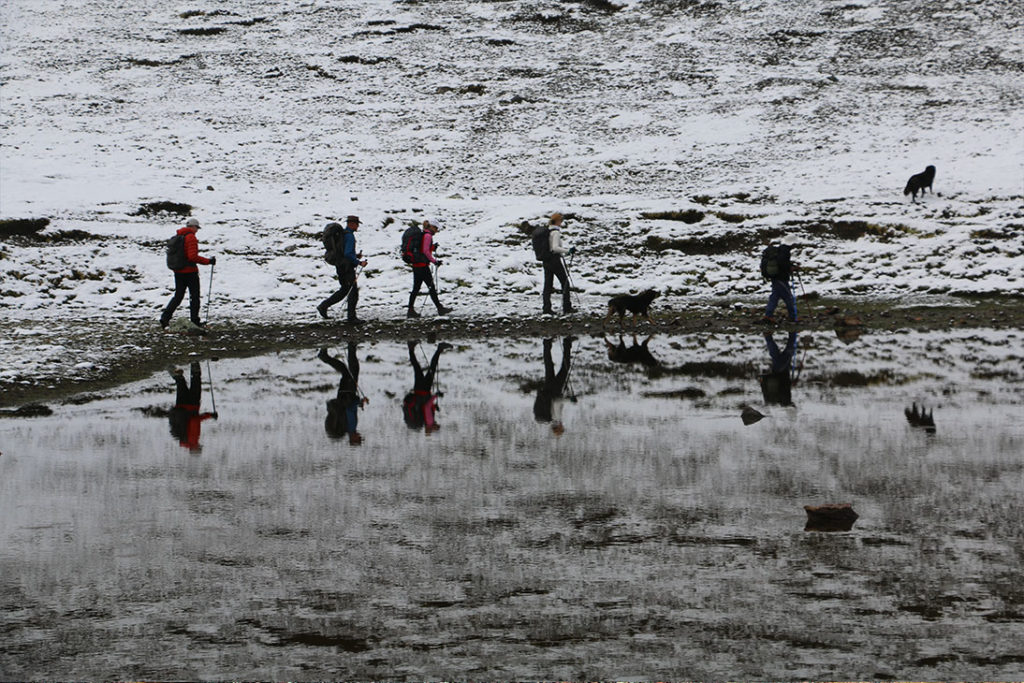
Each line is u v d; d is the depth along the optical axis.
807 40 177.12
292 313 70.69
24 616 18.12
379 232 94.31
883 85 152.88
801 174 115.25
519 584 19.38
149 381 44.72
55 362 48.00
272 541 22.16
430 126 148.25
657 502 24.75
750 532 22.27
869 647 16.33
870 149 124.38
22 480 27.42
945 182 104.25
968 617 17.45
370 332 62.94
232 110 157.12
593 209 100.31
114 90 166.75
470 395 40.44
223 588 19.41
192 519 23.84
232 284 78.56
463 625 17.52
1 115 152.25
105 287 77.00
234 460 29.59
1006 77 152.50
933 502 24.28
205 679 15.66
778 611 17.83
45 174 112.06
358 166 130.62
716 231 93.00
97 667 16.09
